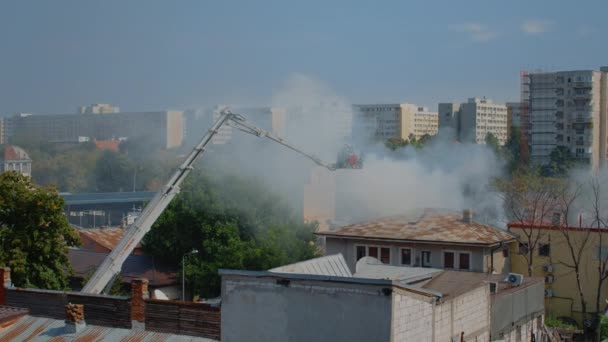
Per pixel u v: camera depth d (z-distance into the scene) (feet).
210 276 210.79
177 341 93.15
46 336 99.04
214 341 91.86
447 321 94.73
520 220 202.90
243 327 89.10
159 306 96.02
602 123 594.24
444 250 184.44
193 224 220.64
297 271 111.86
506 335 118.01
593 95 580.30
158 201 144.56
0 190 160.25
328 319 83.51
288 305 86.17
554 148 582.35
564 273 191.72
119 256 139.33
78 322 98.94
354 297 82.17
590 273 189.06
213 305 92.38
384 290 80.59
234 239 215.72
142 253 234.79
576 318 189.98
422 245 186.39
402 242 188.14
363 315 81.61
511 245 197.16
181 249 221.05
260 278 88.02
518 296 123.75
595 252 188.44
